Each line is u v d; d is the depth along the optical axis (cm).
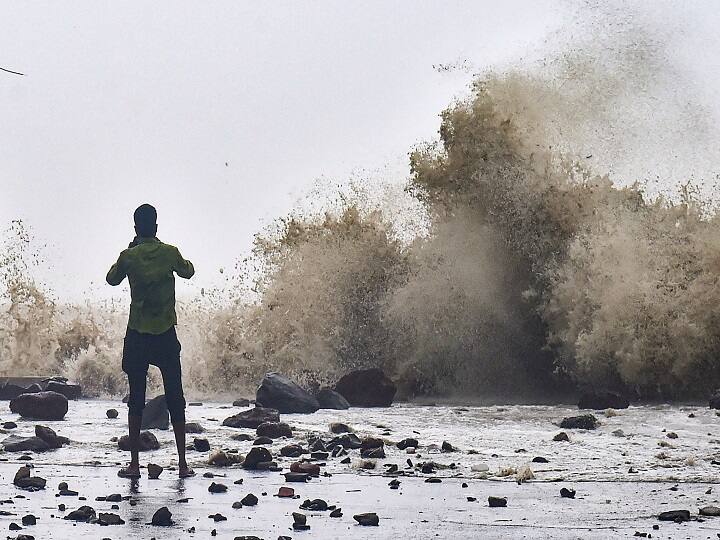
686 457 3167
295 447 3228
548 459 3130
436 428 3997
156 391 5875
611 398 4988
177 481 2669
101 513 2066
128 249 2895
